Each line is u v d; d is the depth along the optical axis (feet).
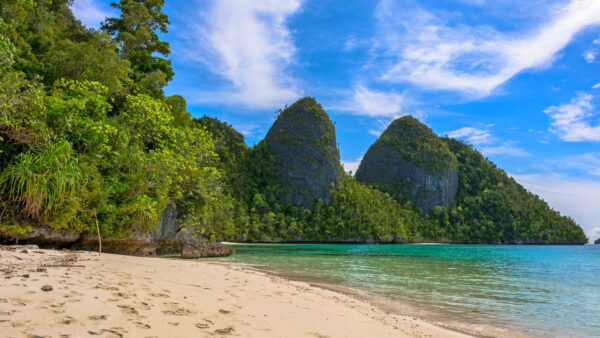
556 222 587.27
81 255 36.78
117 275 23.63
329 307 24.57
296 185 471.21
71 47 62.49
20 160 38.06
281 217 392.68
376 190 573.74
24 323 10.69
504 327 25.44
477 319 27.61
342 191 485.97
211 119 473.67
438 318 27.02
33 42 71.82
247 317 16.63
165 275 27.84
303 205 456.04
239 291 24.98
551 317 29.53
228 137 473.67
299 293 29.45
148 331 11.86
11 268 21.03
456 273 64.95
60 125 43.01
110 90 63.16
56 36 85.81
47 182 38.37
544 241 562.25
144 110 65.16
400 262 91.71
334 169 503.61
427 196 624.18
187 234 85.81
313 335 15.42
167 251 78.02
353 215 425.69
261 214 382.42
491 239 542.98
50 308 12.69
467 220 591.78
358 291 38.37
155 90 95.09
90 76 61.11
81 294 15.52
